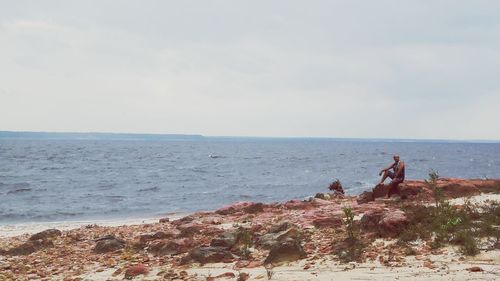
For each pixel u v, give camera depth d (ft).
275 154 526.57
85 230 68.59
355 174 223.71
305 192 144.87
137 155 459.73
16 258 47.37
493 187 75.87
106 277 35.04
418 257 32.22
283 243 35.81
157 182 182.80
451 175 218.59
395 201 65.62
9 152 457.27
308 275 29.84
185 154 505.66
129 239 55.11
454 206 49.34
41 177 200.23
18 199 128.57
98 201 124.88
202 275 32.76
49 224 85.40
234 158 417.28
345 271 30.25
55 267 41.19
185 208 111.55
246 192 146.72
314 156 468.75
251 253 39.34
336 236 43.21
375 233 40.93
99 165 292.40
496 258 30.55
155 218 92.94
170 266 37.17
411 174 221.46
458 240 35.29
